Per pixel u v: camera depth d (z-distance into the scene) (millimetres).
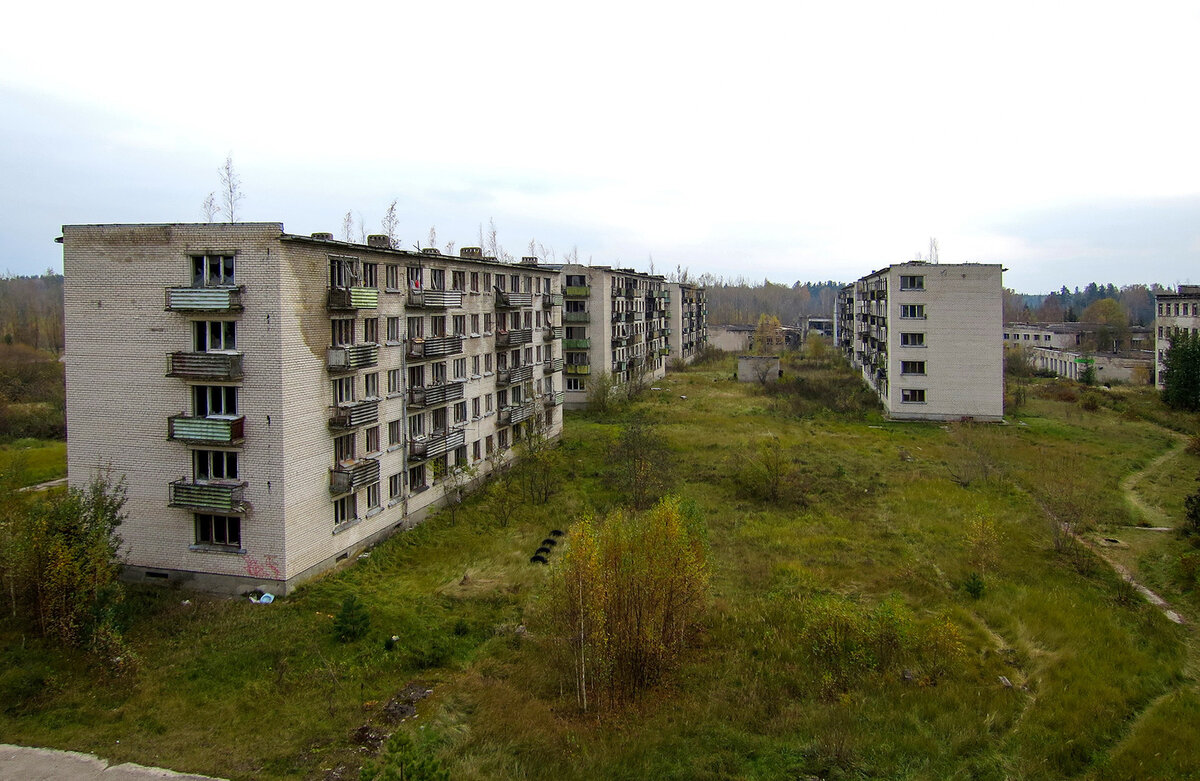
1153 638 25500
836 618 25078
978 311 63656
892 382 65688
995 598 28469
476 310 43375
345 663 23219
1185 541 34469
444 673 23266
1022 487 43750
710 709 21469
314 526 29203
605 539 23406
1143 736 20047
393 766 15234
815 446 54344
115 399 28500
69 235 28359
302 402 28234
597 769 18672
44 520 23375
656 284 97625
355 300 30422
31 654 22188
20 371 72562
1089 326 129625
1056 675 23172
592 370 72938
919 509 39469
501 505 38969
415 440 36000
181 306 26844
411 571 31406
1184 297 80125
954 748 19641
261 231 26688
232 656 23156
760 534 35656
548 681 22797
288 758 18562
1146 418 66312
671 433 59156
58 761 18047
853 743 19672
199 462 28109
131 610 25594
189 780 17531
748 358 92062
